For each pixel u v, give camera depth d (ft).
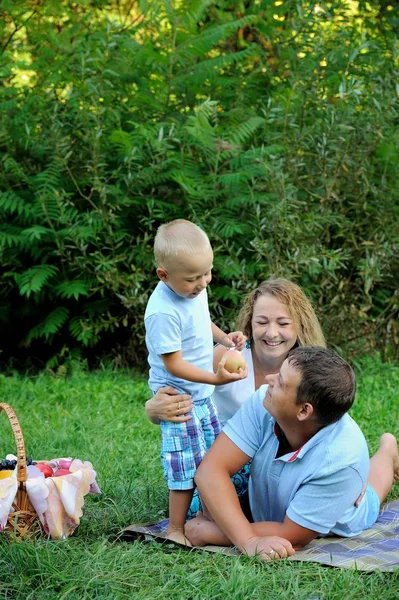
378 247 23.47
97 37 25.85
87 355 26.55
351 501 11.53
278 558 10.96
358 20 29.53
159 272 11.82
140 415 19.97
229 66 27.20
